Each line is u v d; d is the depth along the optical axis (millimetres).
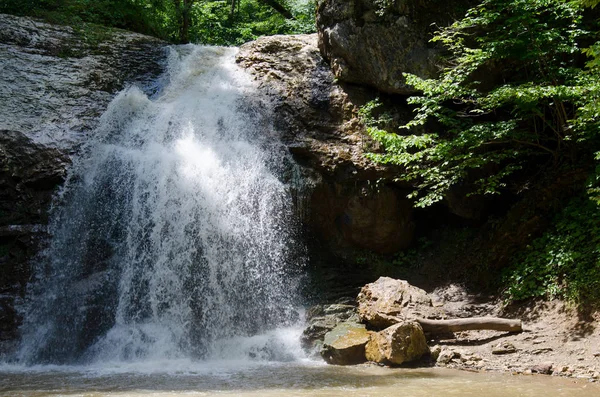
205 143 13898
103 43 16391
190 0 22906
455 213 12891
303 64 14742
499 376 8430
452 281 12414
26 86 14109
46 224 12297
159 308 11805
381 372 8914
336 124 13484
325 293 12375
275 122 13883
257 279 12461
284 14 24797
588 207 11000
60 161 12727
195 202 12516
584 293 9898
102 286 11836
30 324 11484
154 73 16141
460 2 12906
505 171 11531
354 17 13633
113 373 9164
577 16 11266
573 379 8133
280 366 9727
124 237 12445
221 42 25469
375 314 10547
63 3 18328
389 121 13234
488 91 12555
